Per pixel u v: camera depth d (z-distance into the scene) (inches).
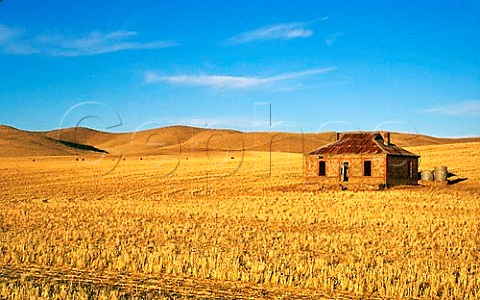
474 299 687.1
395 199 1982.0
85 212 1721.2
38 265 869.2
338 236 1176.2
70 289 677.3
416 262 887.7
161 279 778.2
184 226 1360.7
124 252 950.4
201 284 751.7
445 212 1620.3
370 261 896.9
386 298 697.6
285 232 1270.9
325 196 2158.0
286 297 691.4
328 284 737.0
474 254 995.3
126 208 1827.0
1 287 684.7
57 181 2982.3
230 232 1259.2
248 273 783.7
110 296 656.4
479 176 2785.4
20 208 1833.2
